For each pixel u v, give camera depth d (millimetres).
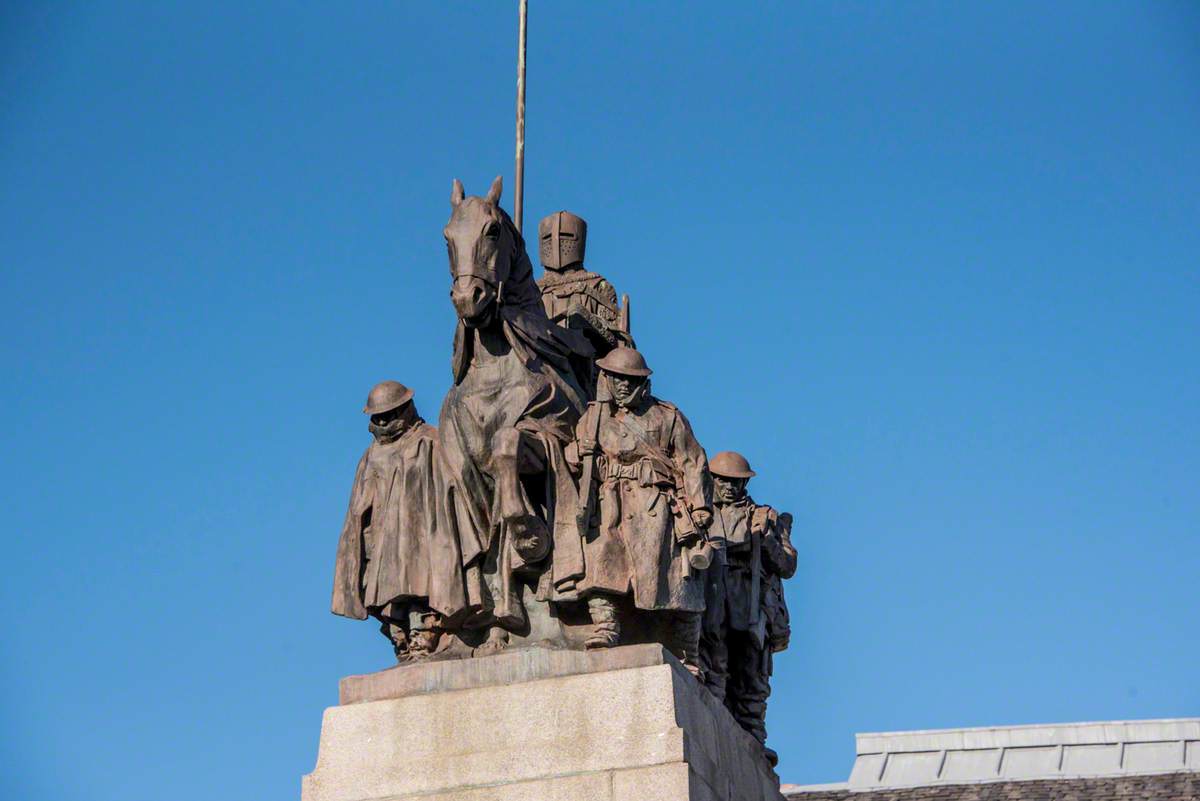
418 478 26781
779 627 29219
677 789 24500
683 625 26344
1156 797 37031
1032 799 37719
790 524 29562
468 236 26234
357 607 26859
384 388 27344
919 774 39281
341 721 25641
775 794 28094
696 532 26172
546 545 26078
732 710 28688
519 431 26062
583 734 24953
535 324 26891
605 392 26562
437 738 25328
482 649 26391
